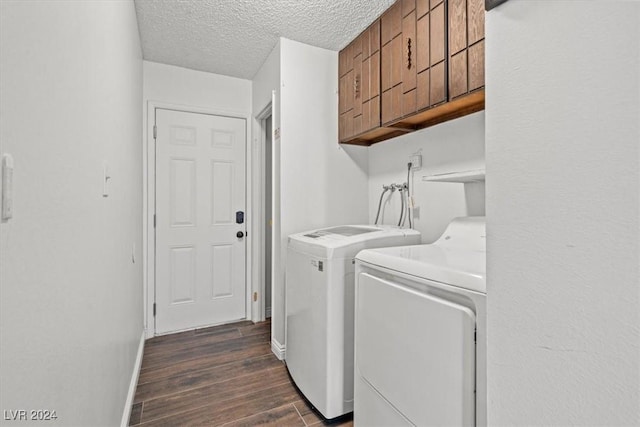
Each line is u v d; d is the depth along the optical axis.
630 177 0.39
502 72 0.54
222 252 2.91
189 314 2.79
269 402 1.73
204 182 2.84
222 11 2.00
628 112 0.39
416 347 0.97
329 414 1.53
